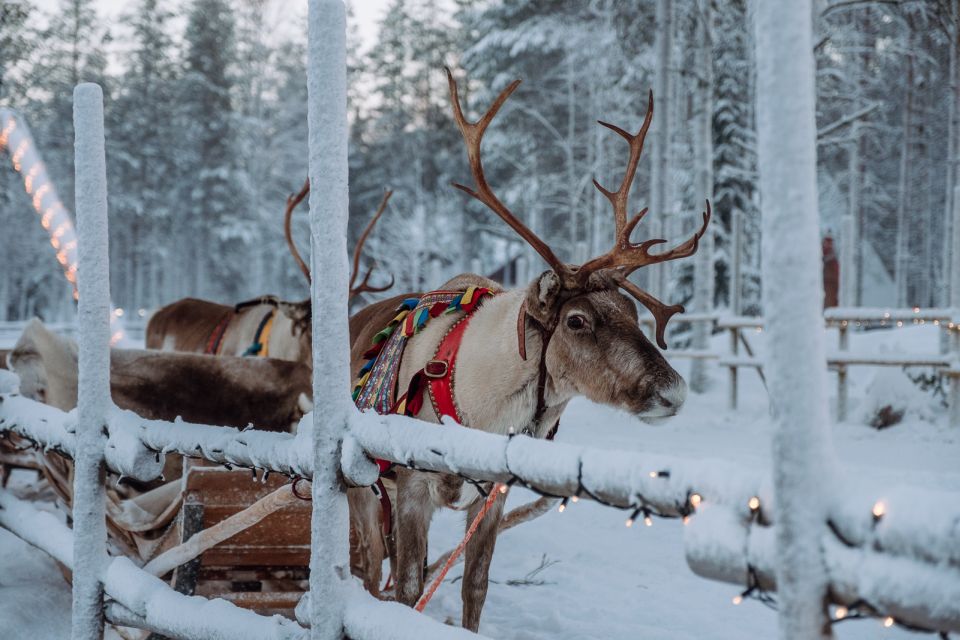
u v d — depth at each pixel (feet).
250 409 15.38
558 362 10.27
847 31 65.31
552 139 117.50
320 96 7.18
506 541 18.71
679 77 72.90
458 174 155.12
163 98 158.81
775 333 4.31
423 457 6.80
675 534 19.25
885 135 123.65
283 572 12.22
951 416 31.71
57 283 162.61
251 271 142.31
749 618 13.83
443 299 11.49
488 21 121.70
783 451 4.28
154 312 30.25
